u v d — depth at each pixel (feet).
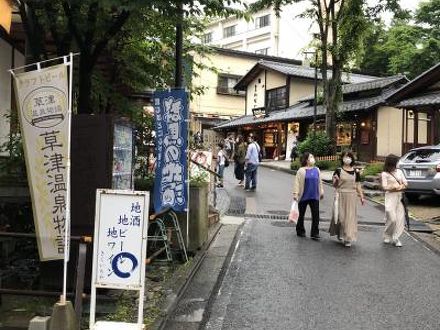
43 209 18.03
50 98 17.66
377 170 70.59
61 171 17.84
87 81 26.76
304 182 34.40
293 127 118.73
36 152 17.89
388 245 33.06
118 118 20.77
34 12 25.89
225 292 22.48
